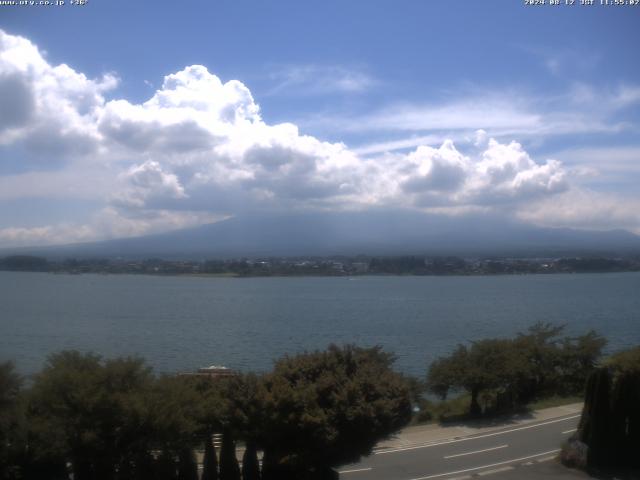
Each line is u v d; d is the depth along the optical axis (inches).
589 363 1754.4
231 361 2682.1
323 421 866.8
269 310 5511.8
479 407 1542.8
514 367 1537.9
